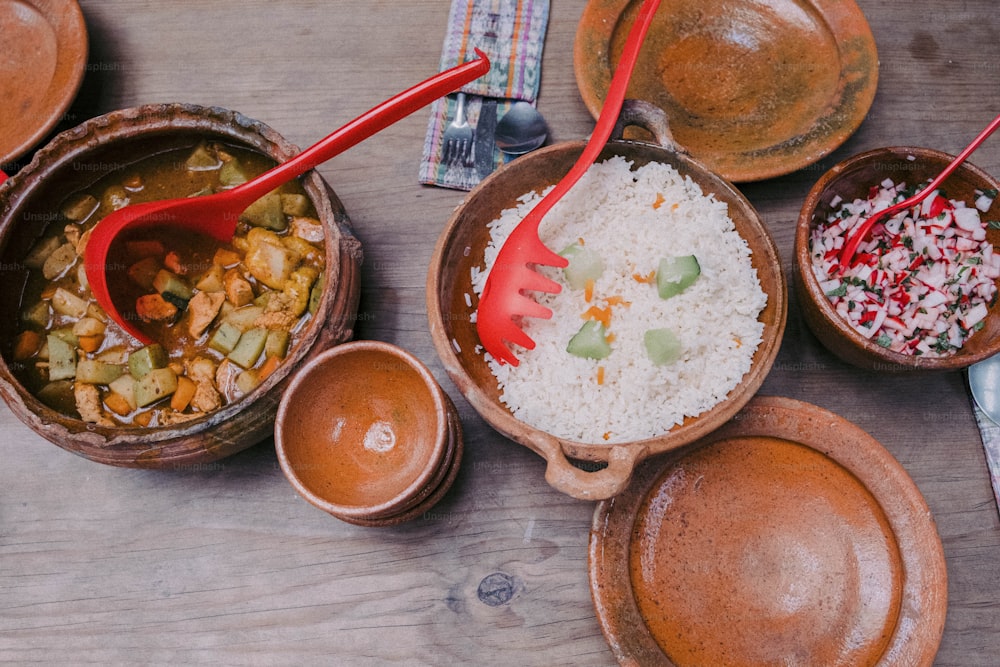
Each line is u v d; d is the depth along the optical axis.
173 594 1.24
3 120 1.38
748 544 1.15
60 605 1.25
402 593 1.23
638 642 1.07
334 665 1.21
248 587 1.24
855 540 1.12
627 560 1.11
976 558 1.20
